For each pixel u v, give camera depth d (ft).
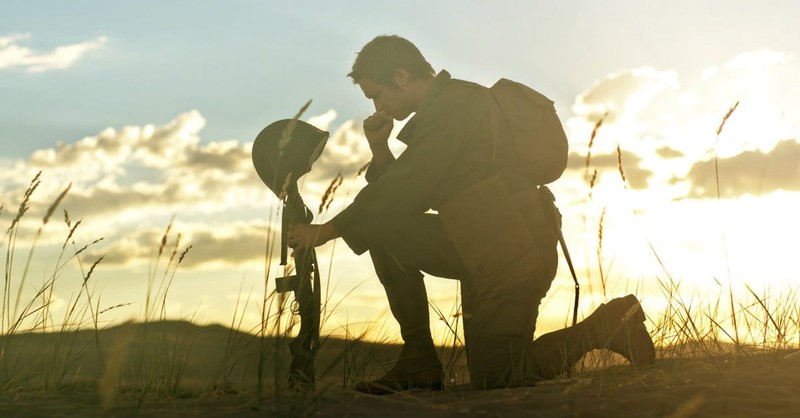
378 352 11.91
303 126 12.76
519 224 11.00
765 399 8.53
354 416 8.37
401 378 11.39
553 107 11.74
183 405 9.20
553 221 11.53
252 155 12.72
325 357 11.23
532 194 11.36
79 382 10.61
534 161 11.30
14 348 11.34
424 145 11.07
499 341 10.82
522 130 11.30
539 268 10.98
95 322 11.62
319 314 11.43
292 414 8.42
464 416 8.27
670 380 9.96
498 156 11.24
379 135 12.42
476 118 11.18
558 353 11.20
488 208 11.00
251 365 10.56
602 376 10.16
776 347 12.64
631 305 11.60
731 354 12.26
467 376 12.34
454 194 11.16
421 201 11.09
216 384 10.36
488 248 10.91
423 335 11.63
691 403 7.69
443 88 11.55
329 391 10.15
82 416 8.45
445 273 11.43
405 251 11.40
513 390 9.99
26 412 8.64
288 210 12.34
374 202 11.23
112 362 8.79
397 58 11.82
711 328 12.84
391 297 11.75
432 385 11.43
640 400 8.72
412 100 11.91
